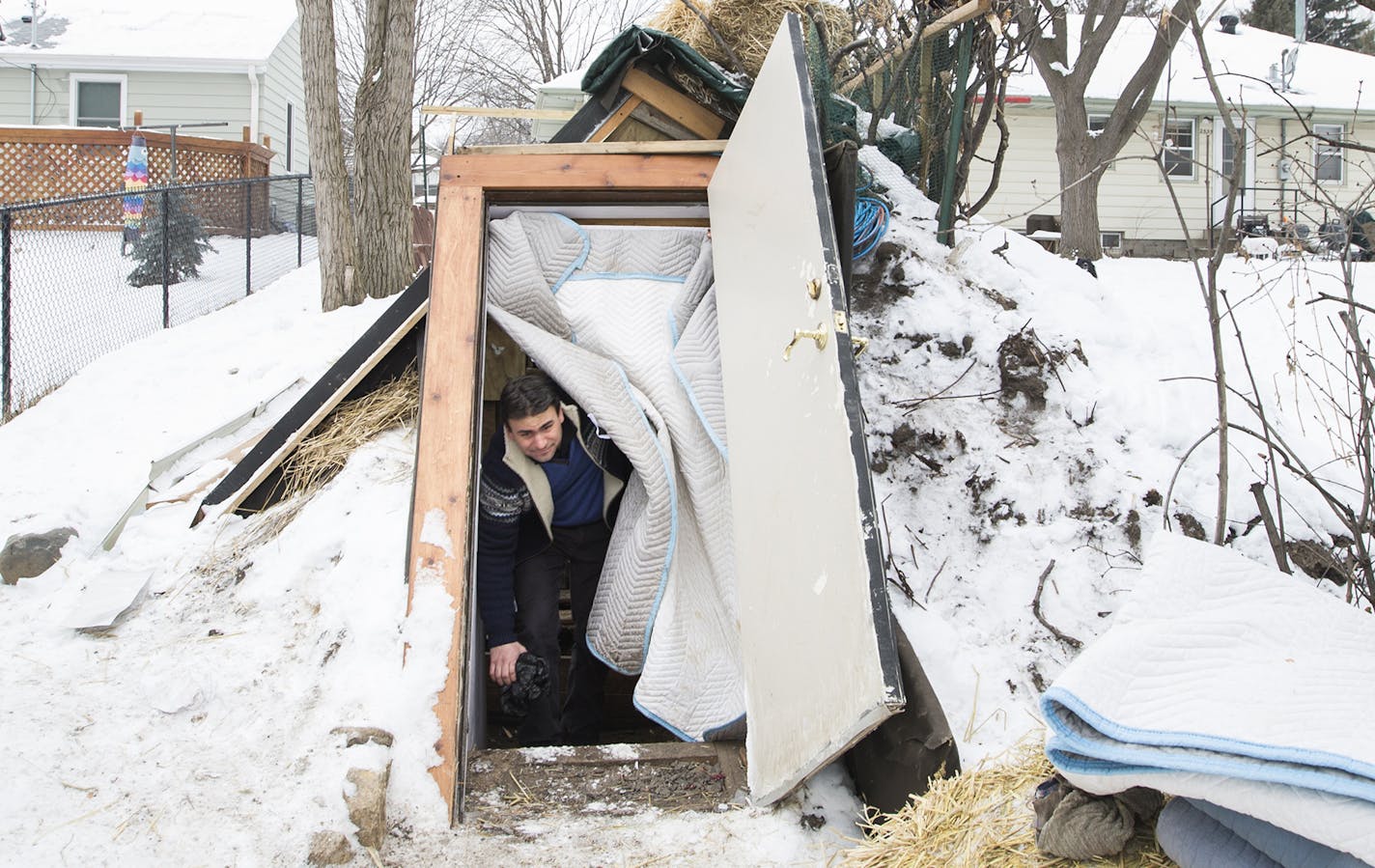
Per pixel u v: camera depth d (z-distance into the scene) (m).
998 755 2.61
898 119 5.22
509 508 3.50
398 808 2.68
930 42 4.97
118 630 3.49
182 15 20.98
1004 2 4.52
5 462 5.24
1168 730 1.96
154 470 4.67
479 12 29.00
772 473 2.93
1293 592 2.21
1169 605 2.18
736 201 3.62
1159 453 3.82
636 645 3.46
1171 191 2.91
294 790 2.68
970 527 3.72
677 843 2.61
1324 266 10.57
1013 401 3.96
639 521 3.53
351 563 3.44
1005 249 4.68
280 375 6.57
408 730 2.84
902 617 3.36
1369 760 1.79
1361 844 1.74
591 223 4.38
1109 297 4.56
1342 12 26.45
